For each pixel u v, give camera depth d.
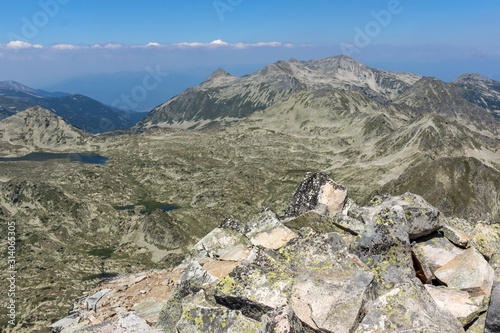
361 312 12.59
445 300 13.48
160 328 15.22
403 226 16.05
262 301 13.72
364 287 13.29
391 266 15.18
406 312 11.77
